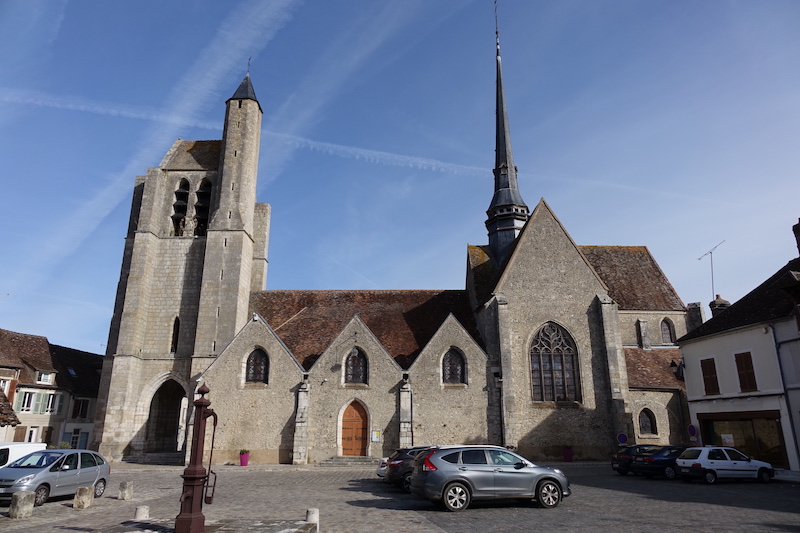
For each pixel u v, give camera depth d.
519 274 37.38
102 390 39.34
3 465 19.89
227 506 16.80
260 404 33.88
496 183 45.47
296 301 42.72
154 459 36.50
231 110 44.34
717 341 30.61
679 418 36.78
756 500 17.20
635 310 43.34
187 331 39.81
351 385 34.16
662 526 12.82
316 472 28.84
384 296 42.88
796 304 25.58
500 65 48.28
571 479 24.45
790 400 25.94
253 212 43.81
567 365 35.94
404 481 20.23
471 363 34.75
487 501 17.09
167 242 42.12
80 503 16.97
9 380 42.62
